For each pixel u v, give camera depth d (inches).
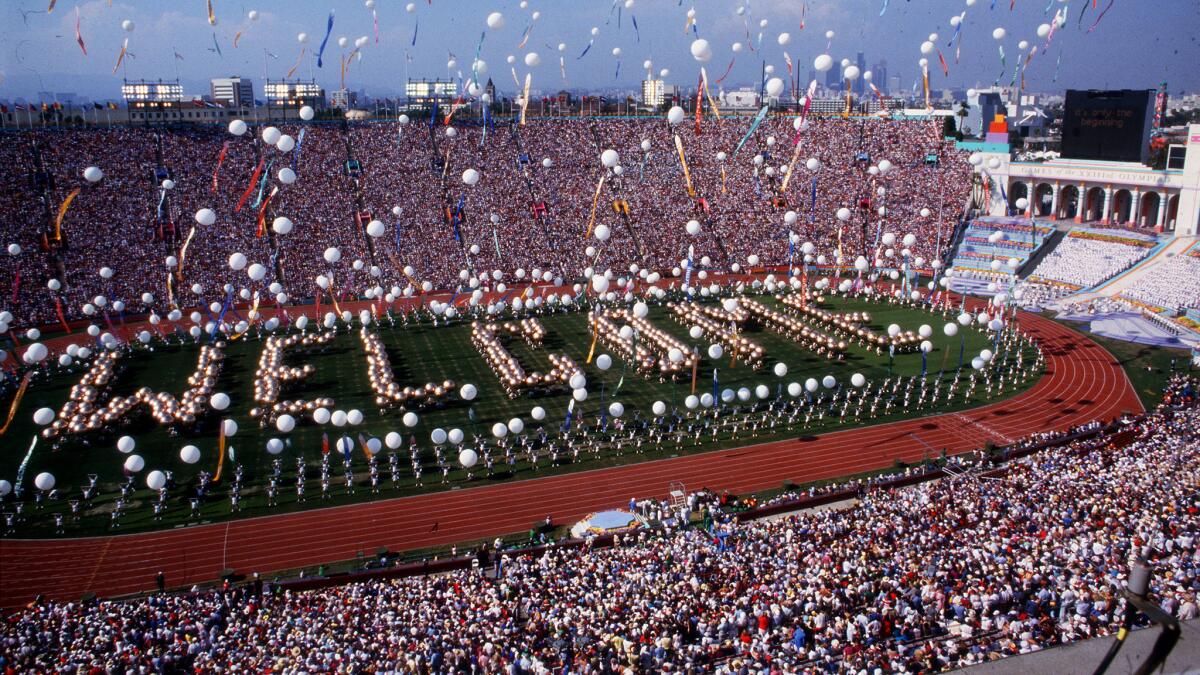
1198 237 3235.7
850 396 2172.7
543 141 3949.3
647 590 1087.0
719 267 3681.1
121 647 1020.5
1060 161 3806.6
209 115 4601.4
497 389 2240.4
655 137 4067.4
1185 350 2561.5
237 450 1863.9
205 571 1418.6
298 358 2495.1
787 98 5610.2
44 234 3038.9
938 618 925.8
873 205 3905.0
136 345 2615.7
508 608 1085.8
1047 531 1137.4
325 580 1370.6
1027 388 2276.1
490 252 3481.8
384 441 1920.5
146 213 3203.7
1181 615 703.7
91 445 1883.6
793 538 1264.8
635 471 1787.6
